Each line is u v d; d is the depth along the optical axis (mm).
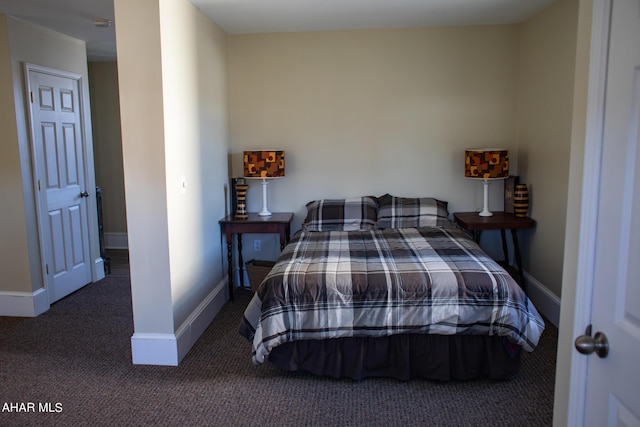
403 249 3295
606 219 1168
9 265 3936
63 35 4312
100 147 6203
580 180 1285
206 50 3736
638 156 1053
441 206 4219
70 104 4473
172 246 3025
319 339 2756
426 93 4309
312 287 2713
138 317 3053
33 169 3955
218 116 4078
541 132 3779
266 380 2869
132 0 2797
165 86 2893
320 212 4176
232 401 2645
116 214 6348
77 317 3934
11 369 3025
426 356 2770
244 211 4215
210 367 3043
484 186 4168
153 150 2898
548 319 3676
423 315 2656
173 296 3043
